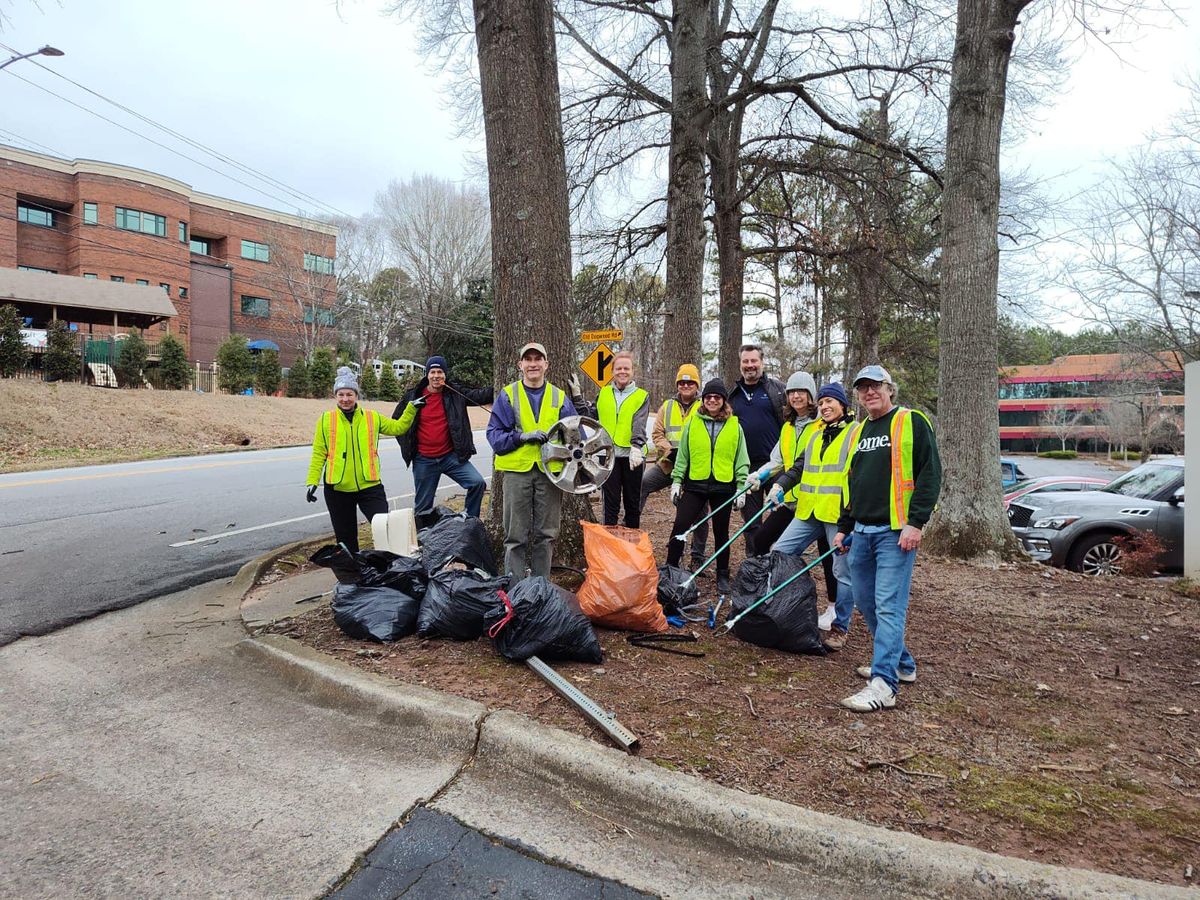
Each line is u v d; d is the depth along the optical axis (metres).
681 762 2.83
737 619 4.25
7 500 9.80
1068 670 4.10
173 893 2.19
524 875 2.30
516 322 5.36
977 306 7.25
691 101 11.02
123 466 14.34
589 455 4.70
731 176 14.12
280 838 2.47
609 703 3.37
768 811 2.48
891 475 3.50
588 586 4.41
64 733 3.25
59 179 34.84
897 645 3.49
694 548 5.92
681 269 11.23
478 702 3.27
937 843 2.34
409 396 6.41
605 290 15.10
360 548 6.90
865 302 14.76
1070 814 2.58
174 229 37.91
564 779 2.80
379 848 2.43
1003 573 6.65
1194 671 4.11
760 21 13.20
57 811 2.63
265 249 43.12
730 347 14.48
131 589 5.60
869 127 14.37
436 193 44.03
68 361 21.11
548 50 5.42
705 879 2.32
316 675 3.68
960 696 3.67
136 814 2.61
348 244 44.81
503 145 5.34
